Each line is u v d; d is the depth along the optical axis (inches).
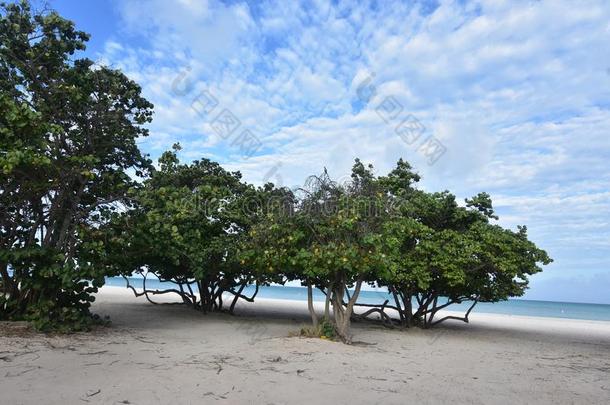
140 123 534.0
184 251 565.6
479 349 542.9
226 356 367.6
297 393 266.4
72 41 478.9
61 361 312.2
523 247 663.1
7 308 459.8
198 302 828.0
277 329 599.8
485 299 734.5
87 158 445.4
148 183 544.4
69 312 446.9
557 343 671.8
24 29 461.7
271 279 693.9
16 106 390.9
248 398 251.1
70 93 457.7
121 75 503.5
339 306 491.2
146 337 460.1
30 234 472.4
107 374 284.7
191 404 235.1
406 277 636.7
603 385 351.3
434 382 321.1
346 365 354.9
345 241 448.1
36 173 432.5
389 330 697.6
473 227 689.6
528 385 333.7
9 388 242.2
